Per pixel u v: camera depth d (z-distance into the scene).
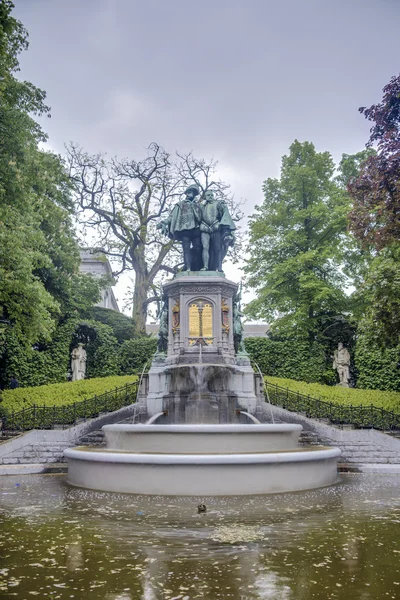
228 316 17.80
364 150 28.48
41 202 20.94
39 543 5.66
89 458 10.02
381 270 17.06
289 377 25.84
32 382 25.44
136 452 10.19
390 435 15.34
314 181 27.61
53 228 24.67
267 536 5.94
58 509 7.76
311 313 27.20
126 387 19.48
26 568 4.74
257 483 9.20
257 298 27.80
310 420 16.23
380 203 16.08
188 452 10.27
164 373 16.81
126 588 4.18
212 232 18.48
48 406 18.70
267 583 4.30
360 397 19.84
